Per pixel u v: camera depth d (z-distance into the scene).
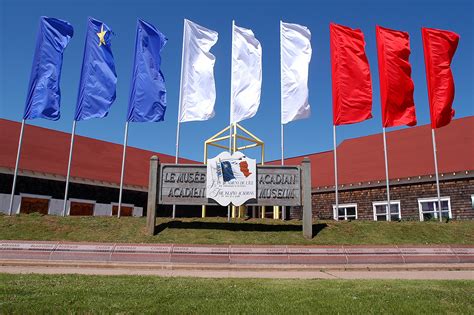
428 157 23.44
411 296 7.54
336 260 12.32
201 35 18.89
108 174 24.92
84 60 18.11
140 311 6.35
